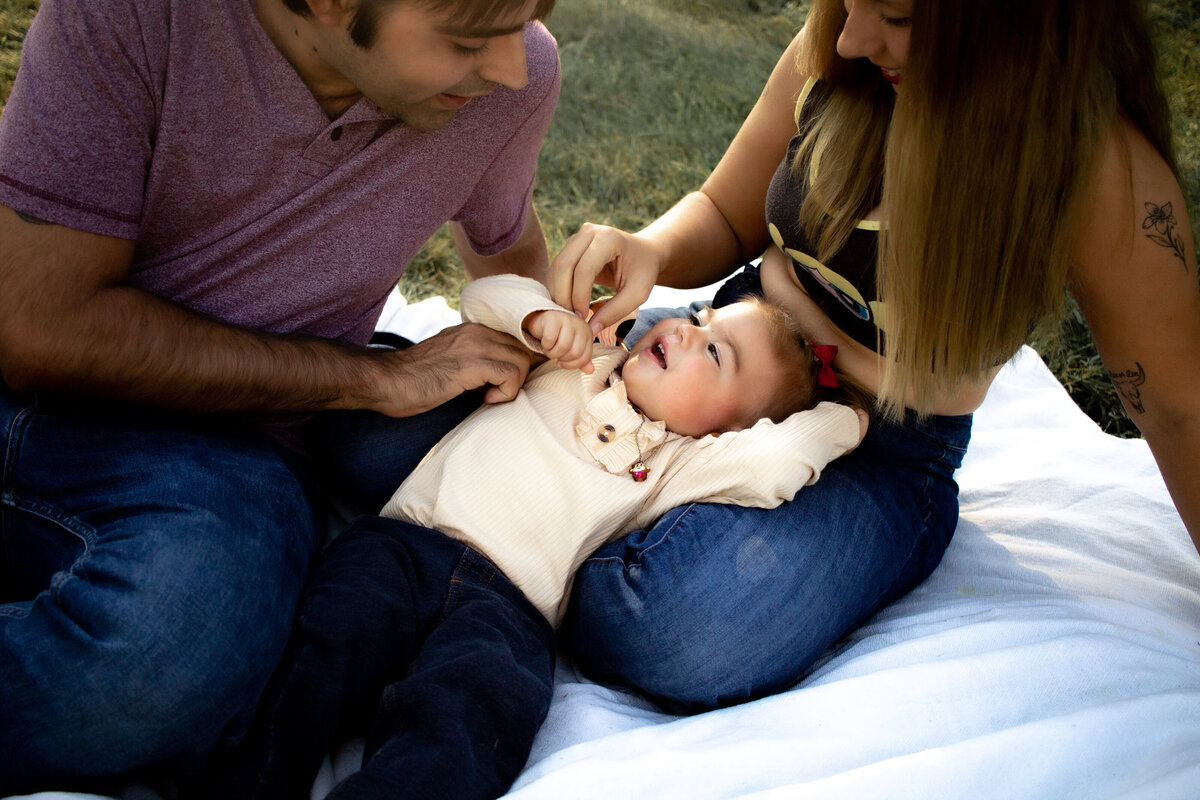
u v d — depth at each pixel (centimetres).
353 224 158
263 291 159
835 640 166
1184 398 149
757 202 205
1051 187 133
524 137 176
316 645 138
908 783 120
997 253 140
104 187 134
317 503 169
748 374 181
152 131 139
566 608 170
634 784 123
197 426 155
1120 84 138
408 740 127
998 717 137
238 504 143
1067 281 152
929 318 148
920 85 133
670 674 155
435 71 131
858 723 136
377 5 121
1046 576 181
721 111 382
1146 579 180
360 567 149
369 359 163
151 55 133
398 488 179
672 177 346
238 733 132
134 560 129
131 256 143
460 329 174
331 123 146
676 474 174
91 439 146
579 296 175
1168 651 156
